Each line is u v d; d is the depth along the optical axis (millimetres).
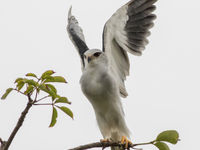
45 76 6559
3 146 5848
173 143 6840
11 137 5895
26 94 6293
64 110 6832
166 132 6832
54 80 6789
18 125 5984
